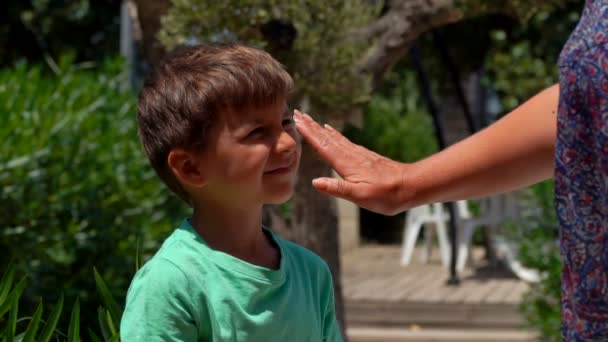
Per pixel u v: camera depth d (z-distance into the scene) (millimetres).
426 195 2258
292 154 1987
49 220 4891
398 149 15141
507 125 2203
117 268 5027
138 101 2066
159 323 1875
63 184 5027
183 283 1894
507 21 10383
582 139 1755
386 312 8492
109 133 5684
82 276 4914
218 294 1911
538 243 6219
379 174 2268
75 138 5191
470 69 11109
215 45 2072
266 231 2123
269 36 3643
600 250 1749
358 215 14281
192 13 3607
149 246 5332
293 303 2012
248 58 1980
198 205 2023
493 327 8273
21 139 4879
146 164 5688
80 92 6008
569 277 1806
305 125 2328
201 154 1959
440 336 8047
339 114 3959
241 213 1990
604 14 1718
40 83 6027
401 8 4055
